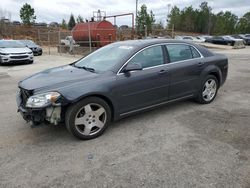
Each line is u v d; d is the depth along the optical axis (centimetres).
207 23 8906
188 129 429
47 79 407
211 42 3400
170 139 393
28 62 1505
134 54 440
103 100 404
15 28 5175
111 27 2052
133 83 431
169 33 3272
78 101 379
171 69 482
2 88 788
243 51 2377
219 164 319
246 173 299
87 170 313
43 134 420
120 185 283
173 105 558
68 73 432
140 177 296
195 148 361
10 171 315
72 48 2164
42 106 362
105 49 509
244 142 377
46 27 5947
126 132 422
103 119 411
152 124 454
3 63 1429
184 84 511
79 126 393
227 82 814
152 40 489
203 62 542
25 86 392
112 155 348
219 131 418
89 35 1872
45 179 297
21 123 471
